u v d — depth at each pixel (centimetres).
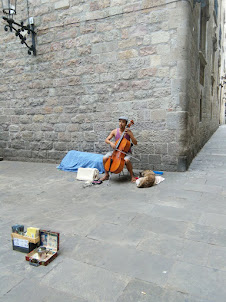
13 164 736
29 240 247
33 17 691
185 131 556
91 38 626
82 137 673
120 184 489
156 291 192
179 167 566
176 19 534
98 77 630
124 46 591
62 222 321
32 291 195
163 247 255
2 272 219
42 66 704
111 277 210
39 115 730
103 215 339
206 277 207
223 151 851
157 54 559
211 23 1269
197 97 779
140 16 567
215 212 339
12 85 760
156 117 575
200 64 866
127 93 600
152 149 587
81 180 529
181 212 342
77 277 211
